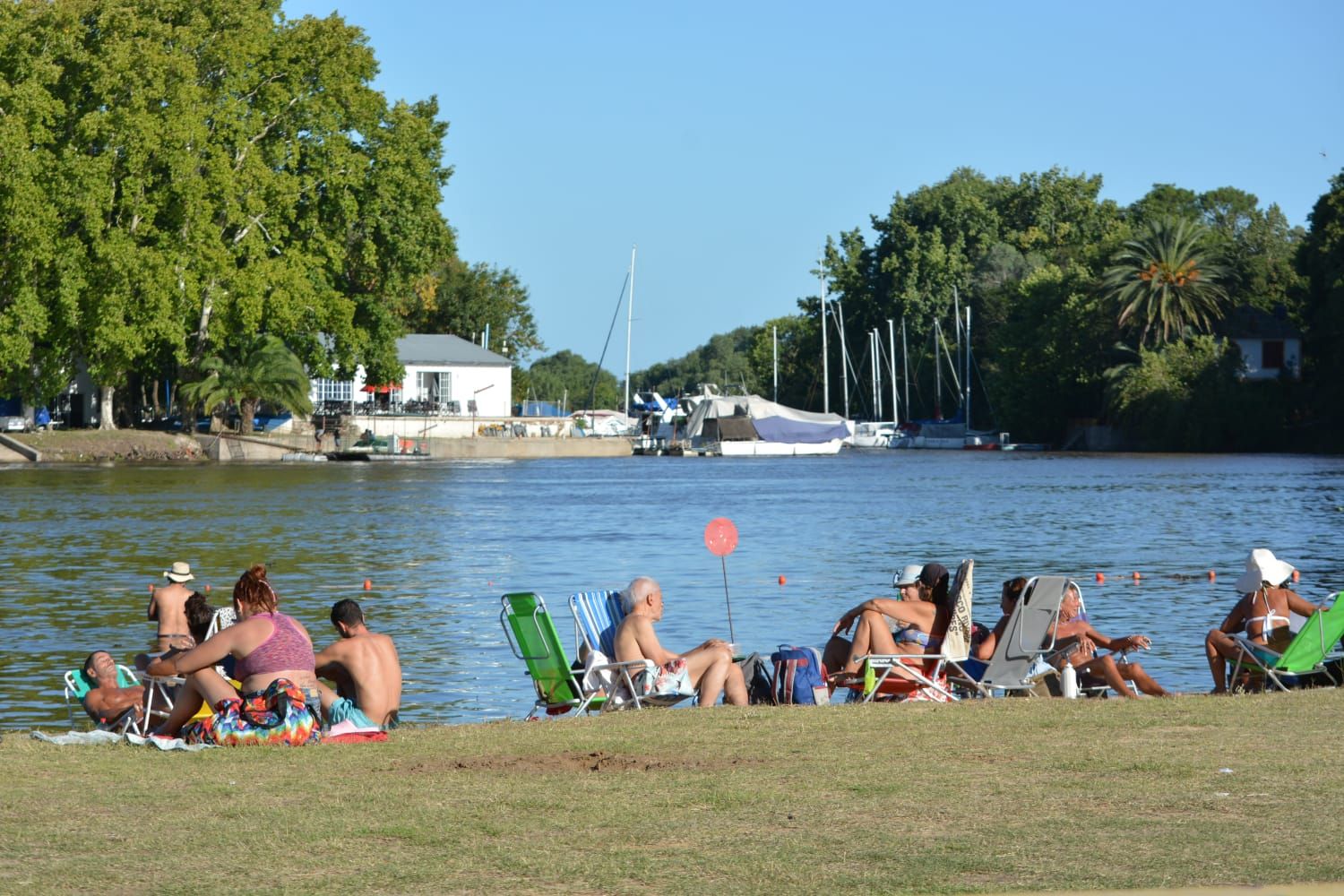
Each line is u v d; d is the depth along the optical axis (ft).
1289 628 53.67
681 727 42.80
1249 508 175.73
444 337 464.24
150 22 285.64
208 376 330.34
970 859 27.04
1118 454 408.67
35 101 267.18
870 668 50.52
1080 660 52.03
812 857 27.40
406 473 291.17
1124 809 30.73
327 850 28.55
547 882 26.25
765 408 456.86
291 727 40.65
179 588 56.49
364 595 93.20
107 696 46.09
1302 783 32.86
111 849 28.73
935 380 573.74
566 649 73.15
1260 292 480.64
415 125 332.19
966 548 125.59
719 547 69.51
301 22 323.16
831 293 637.71
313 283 319.68
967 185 643.45
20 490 207.31
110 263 272.31
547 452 418.31
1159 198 578.66
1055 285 482.69
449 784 34.63
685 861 27.35
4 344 268.82
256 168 302.86
